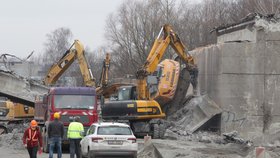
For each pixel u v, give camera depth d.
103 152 29.28
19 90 58.19
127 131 30.27
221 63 50.88
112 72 126.38
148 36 117.81
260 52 50.50
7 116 55.81
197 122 50.88
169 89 49.66
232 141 45.97
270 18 51.00
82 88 38.97
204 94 53.25
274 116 50.00
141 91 49.66
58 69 60.56
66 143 37.00
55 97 38.12
